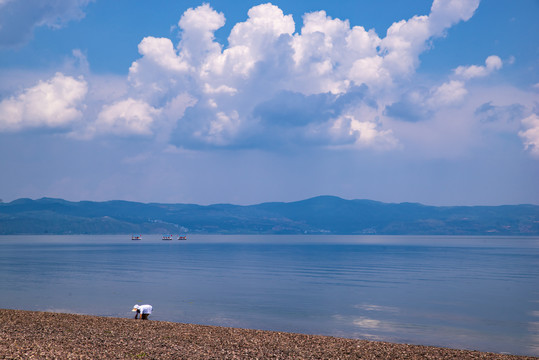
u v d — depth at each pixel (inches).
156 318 1581.0
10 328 1128.2
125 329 1181.7
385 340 1310.3
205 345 1002.7
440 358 975.6
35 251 7770.7
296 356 928.3
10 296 2103.8
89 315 1525.6
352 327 1492.4
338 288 2620.6
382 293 2406.5
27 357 781.9
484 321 1630.2
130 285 2632.9
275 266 4478.3
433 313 1792.6
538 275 3607.3
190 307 1846.7
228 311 1761.8
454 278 3336.6
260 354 927.7
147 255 6584.6
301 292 2405.3
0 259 5349.4
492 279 3270.2
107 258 5689.0
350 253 7711.6
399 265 4768.7
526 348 1248.2
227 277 3235.7
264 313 1731.1
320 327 1485.0
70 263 4662.9
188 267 4217.5
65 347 896.9
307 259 5831.7
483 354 1032.2
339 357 943.0
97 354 848.3
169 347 958.4
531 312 1833.2
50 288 2438.5
